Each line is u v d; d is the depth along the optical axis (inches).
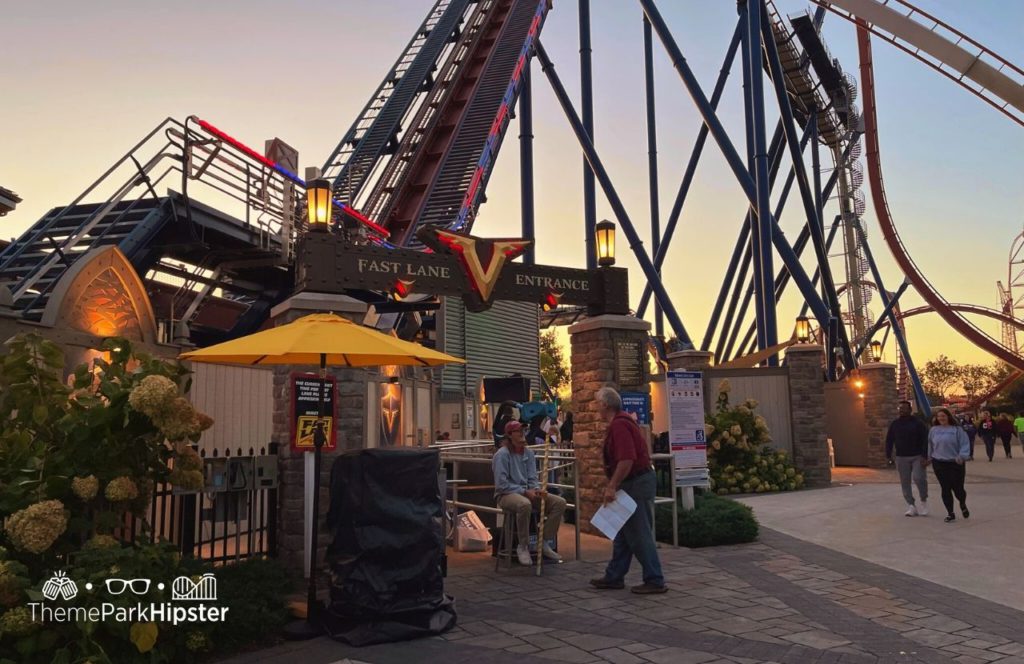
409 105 1274.6
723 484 681.6
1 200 314.5
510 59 1348.4
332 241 375.2
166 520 348.5
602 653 217.2
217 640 227.5
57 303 327.3
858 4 1031.6
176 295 602.5
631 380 458.6
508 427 360.8
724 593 292.0
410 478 253.8
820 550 382.3
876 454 962.7
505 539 353.4
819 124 1738.4
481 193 1200.2
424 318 870.4
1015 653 211.8
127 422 234.2
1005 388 3085.6
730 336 1669.5
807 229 1705.2
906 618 250.7
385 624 237.8
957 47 946.7
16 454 225.8
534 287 442.3
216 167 537.0
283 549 314.7
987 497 578.6
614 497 287.0
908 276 1676.9
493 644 229.1
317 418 281.0
